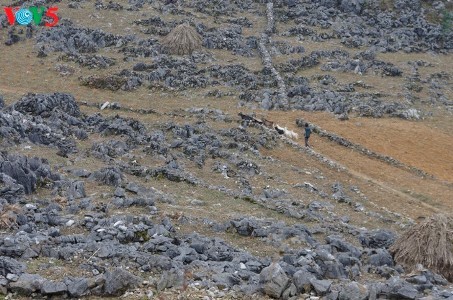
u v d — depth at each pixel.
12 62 70.44
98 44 76.38
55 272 20.75
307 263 23.27
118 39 77.00
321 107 63.09
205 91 65.44
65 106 50.53
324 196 40.38
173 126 51.16
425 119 63.81
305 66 74.62
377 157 52.00
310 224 32.66
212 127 53.81
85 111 56.81
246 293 20.28
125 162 40.69
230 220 29.80
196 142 47.44
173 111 59.06
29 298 19.05
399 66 77.81
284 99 63.72
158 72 68.00
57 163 37.41
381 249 27.73
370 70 74.94
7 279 19.45
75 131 45.16
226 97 64.38
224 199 35.72
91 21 83.00
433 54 84.81
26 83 64.75
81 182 32.53
